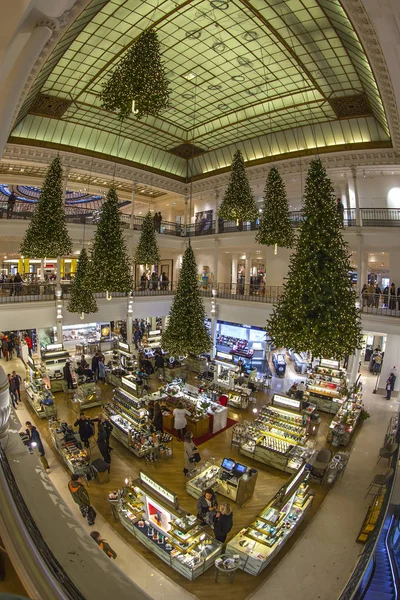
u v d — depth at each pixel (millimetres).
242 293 19016
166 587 5879
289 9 10086
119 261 11094
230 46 12234
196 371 17484
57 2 3998
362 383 17141
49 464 9195
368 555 4543
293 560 6484
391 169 16203
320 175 7535
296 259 7719
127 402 11188
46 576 1425
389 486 6777
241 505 7938
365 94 14148
